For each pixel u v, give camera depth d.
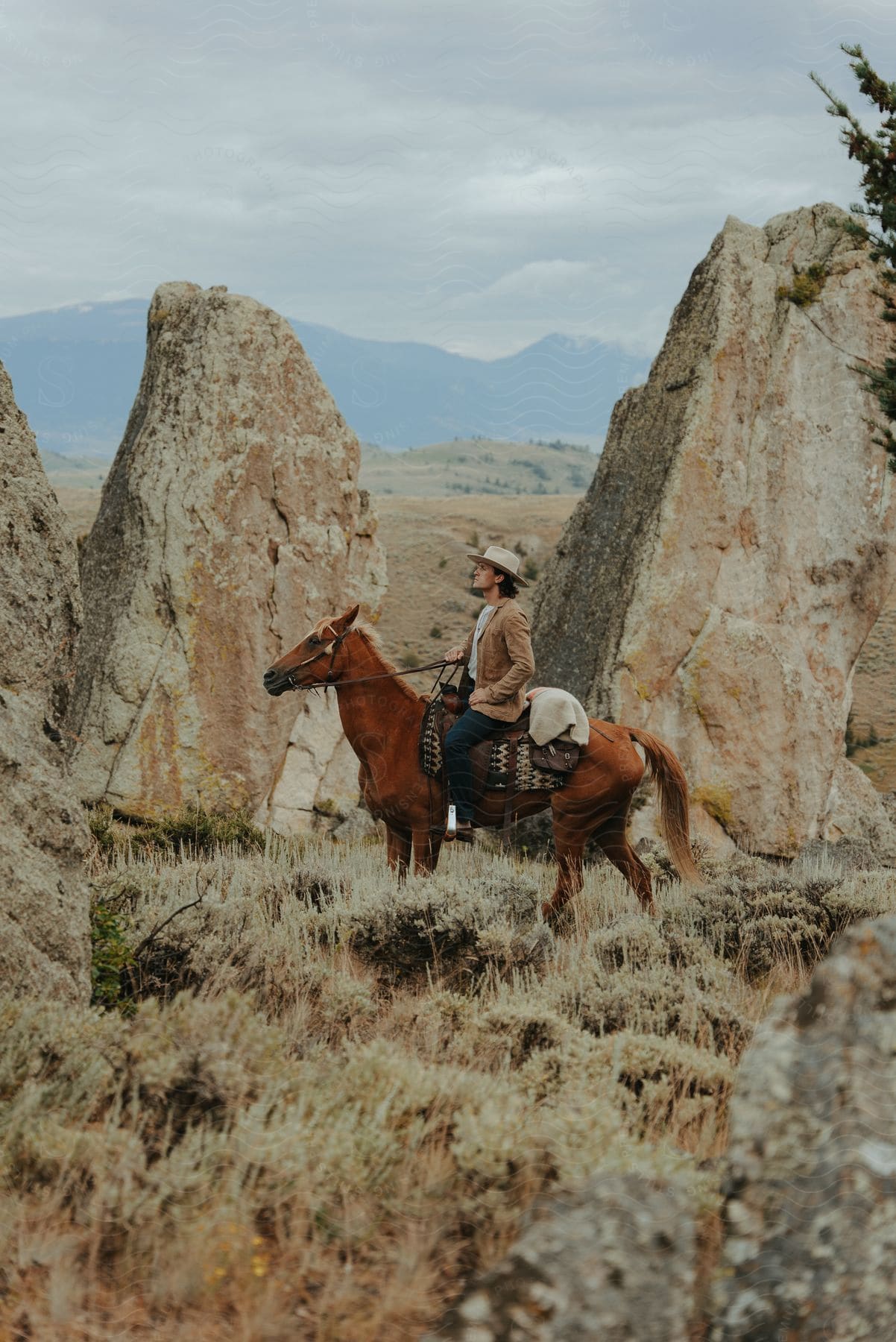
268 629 17.17
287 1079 4.42
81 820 5.59
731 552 16.98
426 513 96.81
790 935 8.12
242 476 17.08
